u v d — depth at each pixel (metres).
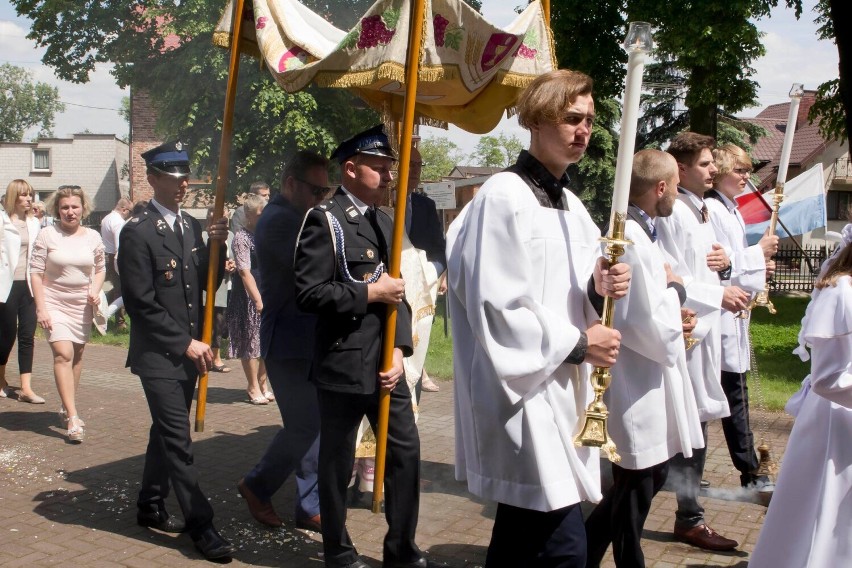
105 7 19.55
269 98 17.00
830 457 3.05
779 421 6.97
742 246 4.91
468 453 2.82
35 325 7.64
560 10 18.48
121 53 19.61
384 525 4.56
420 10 3.38
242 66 17.25
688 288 3.92
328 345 3.57
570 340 2.55
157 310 4.04
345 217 3.61
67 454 5.88
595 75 18.91
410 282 4.57
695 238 4.18
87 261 6.36
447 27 3.68
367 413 3.69
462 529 4.48
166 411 4.05
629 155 2.54
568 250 2.72
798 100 4.57
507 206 2.63
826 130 16.73
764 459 5.05
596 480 2.75
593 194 22.83
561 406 2.70
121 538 4.32
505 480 2.67
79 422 6.25
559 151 2.72
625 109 2.53
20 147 48.72
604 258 2.62
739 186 4.94
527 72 4.17
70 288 6.32
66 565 3.97
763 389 8.27
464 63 3.81
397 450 3.69
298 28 4.40
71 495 4.98
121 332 11.93
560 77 2.70
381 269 3.63
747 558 4.11
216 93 17.75
